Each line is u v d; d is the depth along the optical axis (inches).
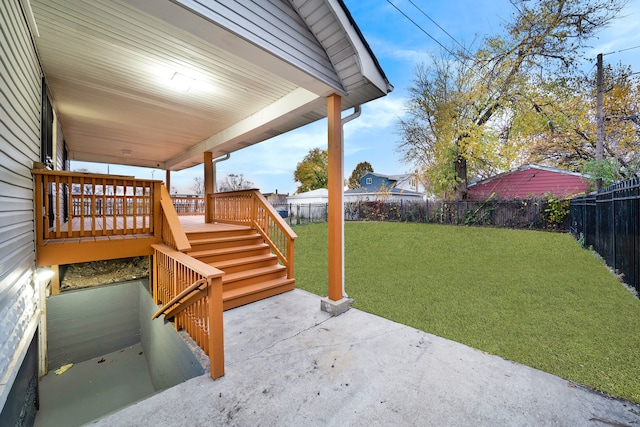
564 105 433.4
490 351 98.8
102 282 156.0
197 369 90.0
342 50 113.7
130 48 107.0
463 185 472.4
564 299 141.8
